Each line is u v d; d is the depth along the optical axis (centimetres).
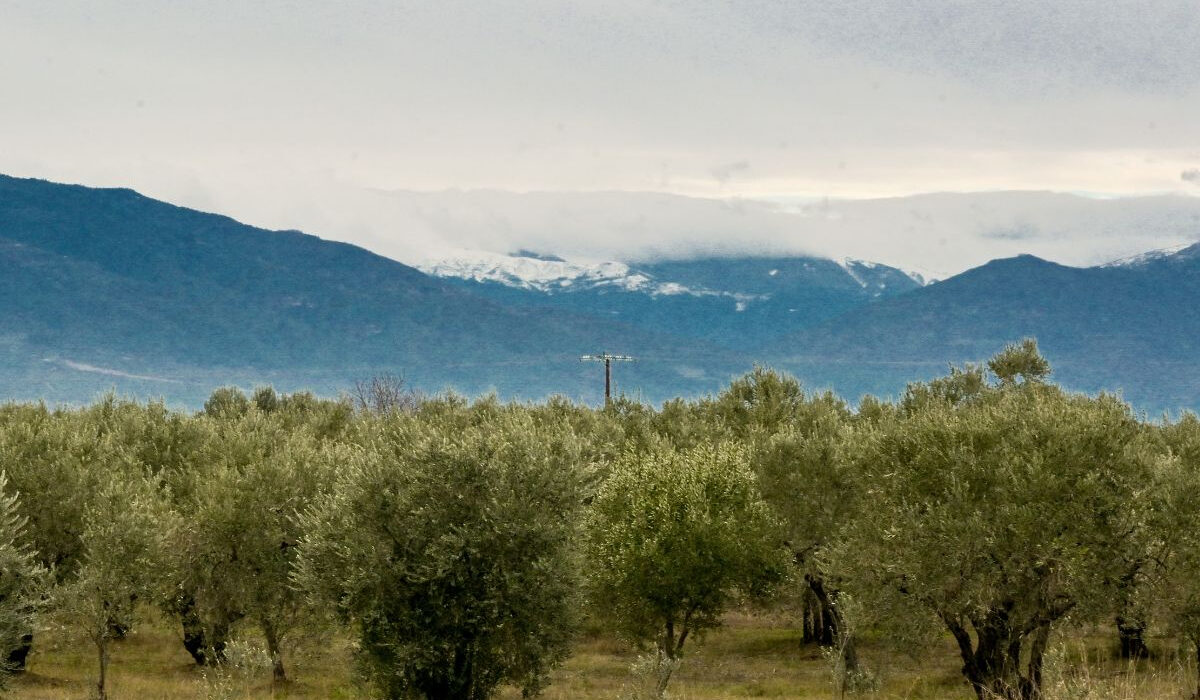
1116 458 6066
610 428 13188
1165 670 6350
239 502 8188
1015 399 6819
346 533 6366
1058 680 3706
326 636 8212
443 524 6328
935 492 6378
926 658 8888
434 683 6356
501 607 6256
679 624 8569
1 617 6297
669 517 8144
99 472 8325
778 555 8488
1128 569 6022
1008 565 5941
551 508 6550
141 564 7369
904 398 12525
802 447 8706
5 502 6431
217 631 8231
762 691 8225
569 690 8019
